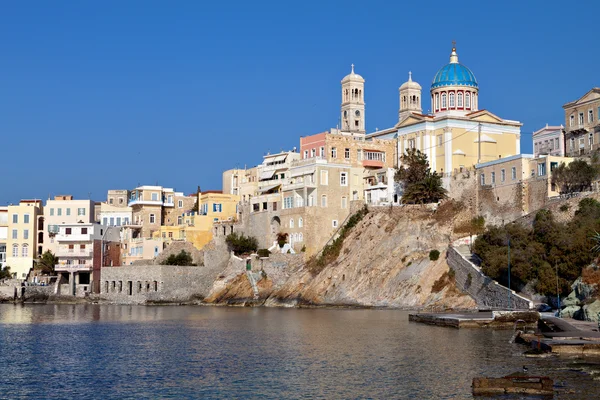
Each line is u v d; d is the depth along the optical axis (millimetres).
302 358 77562
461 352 78312
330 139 175625
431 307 129000
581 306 94938
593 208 118625
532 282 110875
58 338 98062
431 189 154125
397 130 179625
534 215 130500
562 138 173125
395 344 85312
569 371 65750
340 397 59812
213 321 119562
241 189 198000
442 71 174875
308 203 169125
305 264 163625
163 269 171500
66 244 189625
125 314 139625
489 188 145875
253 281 166750
